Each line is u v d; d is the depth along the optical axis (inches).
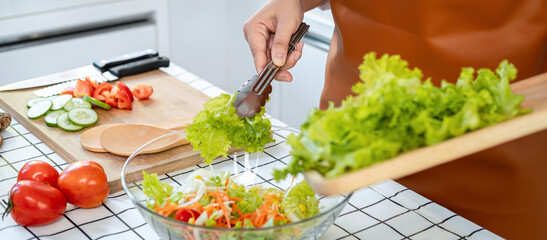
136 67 63.8
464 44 45.3
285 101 101.3
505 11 43.5
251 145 39.3
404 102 27.4
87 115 53.3
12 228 38.1
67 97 56.4
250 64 109.2
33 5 89.1
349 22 50.7
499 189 46.6
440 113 28.5
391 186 43.8
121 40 99.4
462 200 48.3
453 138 26.8
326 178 25.0
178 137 47.1
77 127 51.6
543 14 42.5
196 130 38.5
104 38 97.3
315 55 92.5
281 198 37.0
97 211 40.3
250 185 41.1
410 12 46.3
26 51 90.6
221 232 30.3
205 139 38.4
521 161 45.1
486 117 28.0
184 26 106.5
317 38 94.3
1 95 58.1
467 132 27.7
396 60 30.4
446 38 45.8
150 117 55.5
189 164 45.8
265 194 37.0
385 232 38.5
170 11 103.7
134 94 58.5
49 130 51.4
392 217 40.0
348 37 51.2
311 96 96.0
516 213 47.2
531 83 32.4
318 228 32.6
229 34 112.1
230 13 109.8
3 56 89.0
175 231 31.3
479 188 47.2
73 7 92.8
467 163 46.8
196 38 109.0
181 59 109.2
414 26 46.6
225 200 34.7
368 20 49.3
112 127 48.8
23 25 89.4
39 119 53.4
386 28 48.3
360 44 50.4
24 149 49.3
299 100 98.7
